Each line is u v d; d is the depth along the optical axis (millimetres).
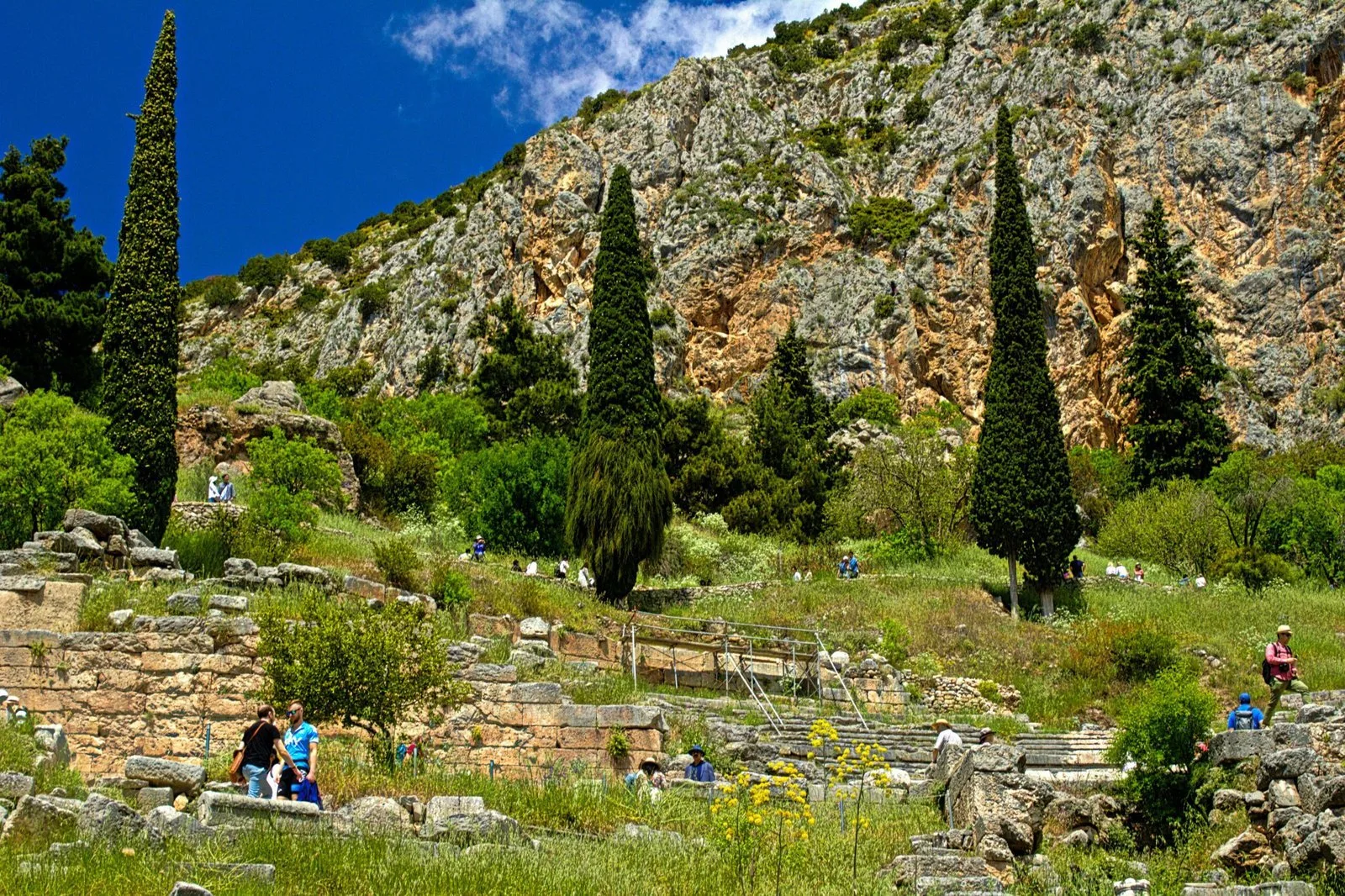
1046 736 24828
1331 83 97688
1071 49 107250
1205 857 12625
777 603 34406
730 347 99062
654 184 112938
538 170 112438
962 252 99062
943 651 31125
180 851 10258
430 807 12594
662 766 18375
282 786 13070
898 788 17484
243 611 19016
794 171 109062
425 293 114312
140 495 26562
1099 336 91438
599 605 29656
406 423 55344
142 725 17516
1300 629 32969
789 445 55406
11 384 31688
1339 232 92750
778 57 139375
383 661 16547
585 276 104312
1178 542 45406
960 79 116562
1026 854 12930
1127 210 96500
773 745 21391
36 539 20844
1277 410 87938
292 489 30359
